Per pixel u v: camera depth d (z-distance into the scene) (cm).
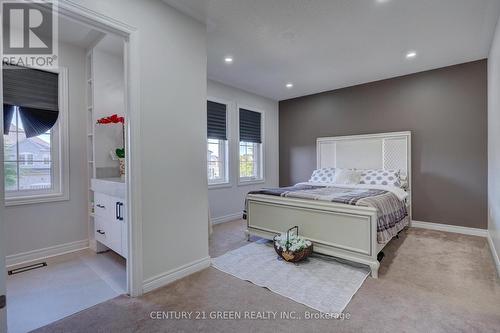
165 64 215
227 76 407
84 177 305
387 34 273
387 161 416
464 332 157
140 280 201
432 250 296
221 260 270
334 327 163
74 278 230
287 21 248
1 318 129
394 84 414
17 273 240
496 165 266
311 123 517
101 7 175
